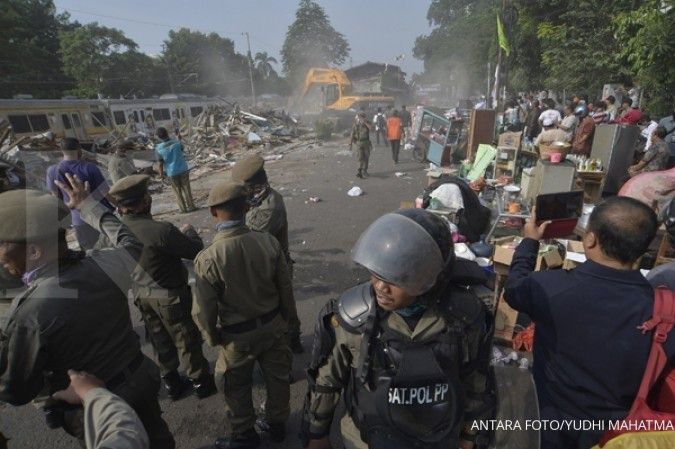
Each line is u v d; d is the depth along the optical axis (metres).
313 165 13.36
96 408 1.23
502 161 7.21
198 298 2.23
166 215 8.29
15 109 16.88
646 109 10.65
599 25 14.08
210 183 11.60
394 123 12.48
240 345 2.34
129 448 1.10
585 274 1.44
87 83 51.94
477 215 4.72
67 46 50.16
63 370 1.55
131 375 1.73
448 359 1.23
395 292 1.16
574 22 14.95
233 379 2.45
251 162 3.21
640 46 8.14
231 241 2.23
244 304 2.30
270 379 2.56
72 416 1.62
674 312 1.32
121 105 24.08
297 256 5.84
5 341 1.43
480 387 1.40
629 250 1.37
